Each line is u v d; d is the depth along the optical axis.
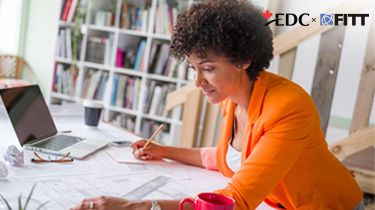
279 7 2.72
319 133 0.80
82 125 1.55
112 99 3.38
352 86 2.54
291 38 1.71
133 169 1.00
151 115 3.17
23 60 4.47
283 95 0.76
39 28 4.39
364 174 1.61
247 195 0.67
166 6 3.08
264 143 0.73
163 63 3.13
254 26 0.76
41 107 1.31
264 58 0.81
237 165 0.99
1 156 0.96
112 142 1.28
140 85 3.25
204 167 1.15
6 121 1.40
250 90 0.86
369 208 1.60
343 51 2.57
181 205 0.59
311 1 2.61
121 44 3.38
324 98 1.72
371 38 1.60
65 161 0.98
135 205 0.65
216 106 1.89
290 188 0.82
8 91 1.12
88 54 3.52
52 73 3.73
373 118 2.45
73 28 3.69
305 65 2.69
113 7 3.51
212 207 0.53
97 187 0.81
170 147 1.17
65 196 0.72
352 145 1.65
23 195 0.70
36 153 1.02
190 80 3.01
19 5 4.47
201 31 0.72
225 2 0.75
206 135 1.94
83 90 3.56
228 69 0.77
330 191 0.84
